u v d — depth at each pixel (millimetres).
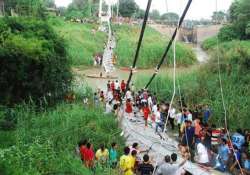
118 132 18125
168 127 22344
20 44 21125
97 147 16281
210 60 33438
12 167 11688
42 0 60344
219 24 74125
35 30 25078
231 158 16406
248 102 25078
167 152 17578
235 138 16844
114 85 27234
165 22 77500
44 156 13039
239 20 63031
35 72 21281
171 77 30984
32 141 14922
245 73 29891
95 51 53344
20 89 21062
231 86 27750
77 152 15148
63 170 12797
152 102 23250
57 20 64562
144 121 22453
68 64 25578
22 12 42594
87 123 17969
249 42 53344
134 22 78250
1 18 25281
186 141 17094
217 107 24125
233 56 32031
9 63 20375
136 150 14469
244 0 63094
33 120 17938
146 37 64625
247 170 15898
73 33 57594
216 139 17703
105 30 66312
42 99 21750
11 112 18750
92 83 37375
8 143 14859
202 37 73875
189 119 19203
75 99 24312
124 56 52062
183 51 55406
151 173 13055
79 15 77000
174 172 11602
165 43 59219
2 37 22031
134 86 30703
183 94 27422
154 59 53094
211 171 16125
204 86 28453
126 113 23750
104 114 20078
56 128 16750
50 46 23641
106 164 14266
